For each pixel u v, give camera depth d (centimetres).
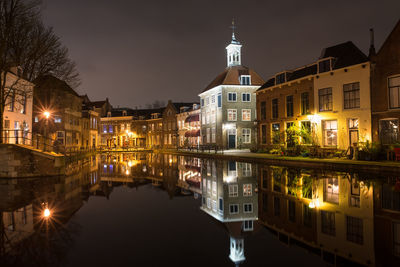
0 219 681
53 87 2645
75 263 420
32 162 1590
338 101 2266
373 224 601
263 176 1405
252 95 4156
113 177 1559
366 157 1791
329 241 509
